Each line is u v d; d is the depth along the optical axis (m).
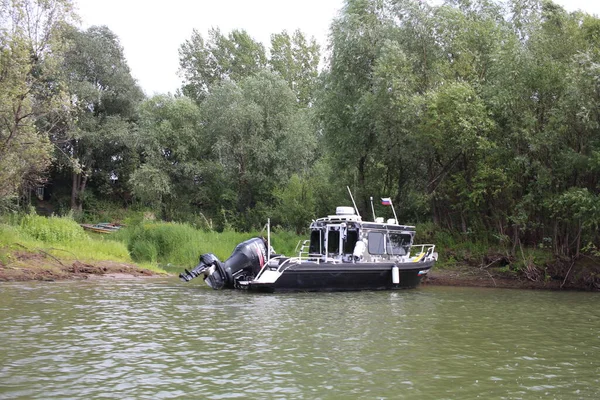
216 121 46.88
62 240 23.41
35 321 10.70
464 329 10.98
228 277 16.86
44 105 22.64
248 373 7.46
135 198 52.47
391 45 24.45
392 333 10.40
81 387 6.71
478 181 22.84
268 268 16.61
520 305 14.89
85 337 9.43
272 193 40.38
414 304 14.63
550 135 20.38
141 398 6.35
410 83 24.34
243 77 61.12
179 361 8.02
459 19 24.38
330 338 9.81
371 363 8.09
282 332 10.30
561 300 16.20
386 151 26.91
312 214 34.31
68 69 49.88
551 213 21.23
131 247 27.97
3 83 20.84
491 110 22.20
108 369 7.52
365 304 14.44
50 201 53.38
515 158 20.70
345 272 17.11
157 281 18.66
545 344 9.66
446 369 7.84
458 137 21.95
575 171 20.77
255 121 45.34
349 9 28.34
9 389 6.57
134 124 51.53
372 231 18.25
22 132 22.20
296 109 50.41
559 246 21.66
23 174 23.16
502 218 23.34
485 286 19.95
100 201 53.06
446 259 23.80
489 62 23.88
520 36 25.66
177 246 27.70
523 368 7.98
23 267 18.56
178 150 47.31
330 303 14.49
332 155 30.47
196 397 6.42
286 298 15.29
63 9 22.94
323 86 30.56
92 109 51.69
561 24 22.20
